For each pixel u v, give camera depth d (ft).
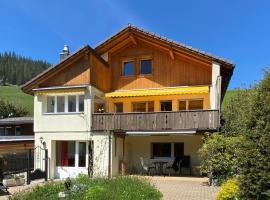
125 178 57.16
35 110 111.14
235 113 119.34
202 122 96.94
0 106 241.35
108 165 100.63
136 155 110.42
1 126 158.61
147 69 113.60
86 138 105.29
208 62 104.27
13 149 130.31
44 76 110.22
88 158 103.60
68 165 109.50
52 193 47.91
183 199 59.21
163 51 111.55
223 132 95.50
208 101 105.40
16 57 536.42
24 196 46.91
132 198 46.03
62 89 107.65
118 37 111.45
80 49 104.58
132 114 103.09
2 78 497.05
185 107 107.96
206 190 70.03
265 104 35.99
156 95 108.17
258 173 35.42
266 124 35.70
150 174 104.06
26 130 154.61
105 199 44.39
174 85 109.70
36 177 99.25
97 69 110.42
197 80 107.86
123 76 114.93
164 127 100.17
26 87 112.27
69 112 107.96
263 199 35.29
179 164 102.32
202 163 84.28
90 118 105.50
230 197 40.88
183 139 106.42
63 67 108.68
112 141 103.24
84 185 49.70
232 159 75.56
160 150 108.99
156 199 49.11
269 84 36.50
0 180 78.89
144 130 101.71
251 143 36.04
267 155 35.27
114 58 116.47
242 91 130.11
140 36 110.32
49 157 107.76
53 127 108.88
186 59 109.19
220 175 78.54
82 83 106.83
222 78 111.04
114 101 114.11
